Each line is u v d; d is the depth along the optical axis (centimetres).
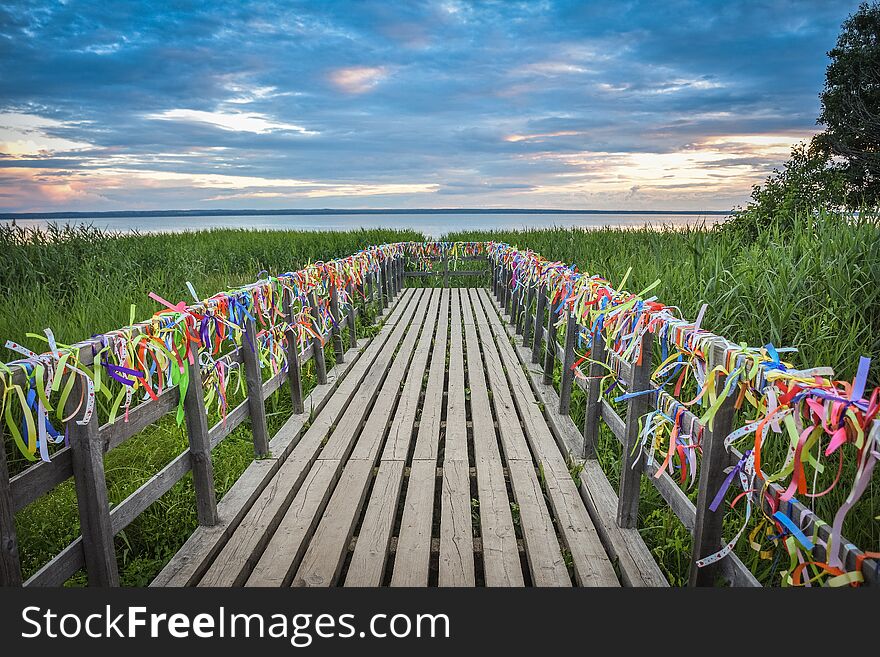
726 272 491
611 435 425
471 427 495
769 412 182
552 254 1221
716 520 225
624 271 642
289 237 1784
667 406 269
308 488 360
